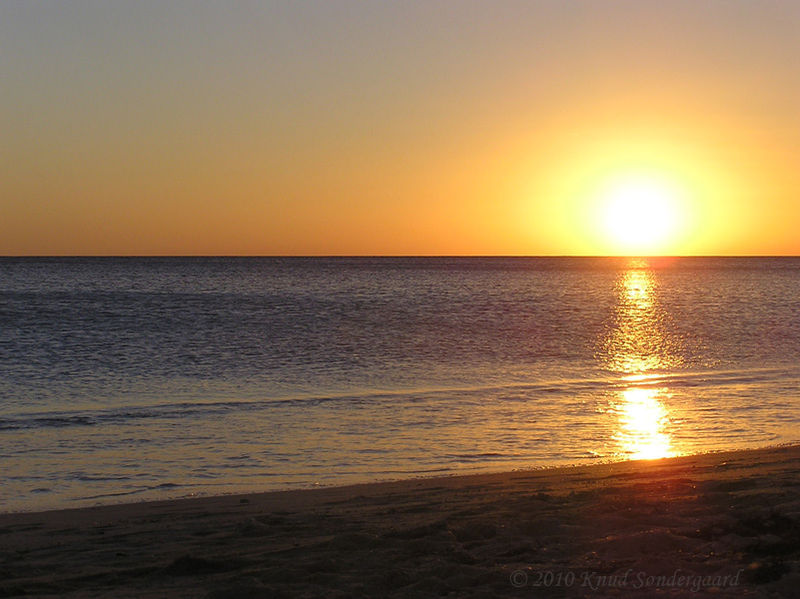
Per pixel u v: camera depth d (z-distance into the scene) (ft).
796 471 40.42
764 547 24.35
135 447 55.62
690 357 118.42
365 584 22.88
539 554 25.29
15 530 33.40
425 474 47.44
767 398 78.43
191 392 83.05
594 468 45.70
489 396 79.82
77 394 81.61
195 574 25.31
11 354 114.93
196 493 43.24
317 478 46.60
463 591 21.98
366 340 136.87
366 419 66.54
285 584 23.13
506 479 42.96
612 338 144.66
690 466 44.45
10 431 61.62
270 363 107.45
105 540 30.96
